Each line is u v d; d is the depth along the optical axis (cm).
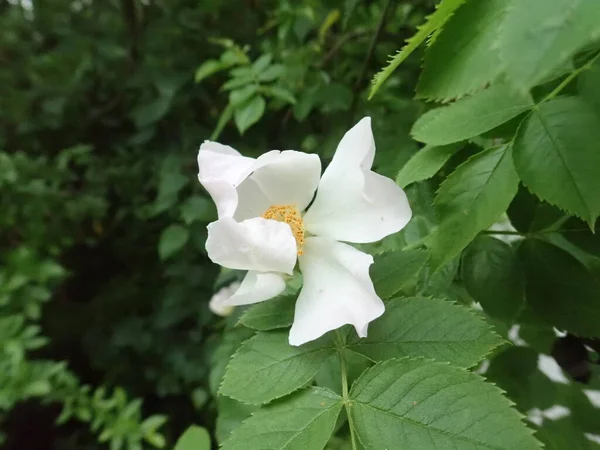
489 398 11
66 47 49
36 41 52
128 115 50
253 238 13
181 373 49
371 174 12
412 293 17
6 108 50
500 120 13
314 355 13
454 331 13
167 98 45
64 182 52
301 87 34
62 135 53
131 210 51
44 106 50
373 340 13
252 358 13
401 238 18
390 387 11
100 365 52
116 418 41
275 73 32
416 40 10
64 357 54
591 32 6
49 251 49
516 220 16
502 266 16
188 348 49
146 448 48
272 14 43
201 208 41
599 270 17
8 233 47
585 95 12
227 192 13
